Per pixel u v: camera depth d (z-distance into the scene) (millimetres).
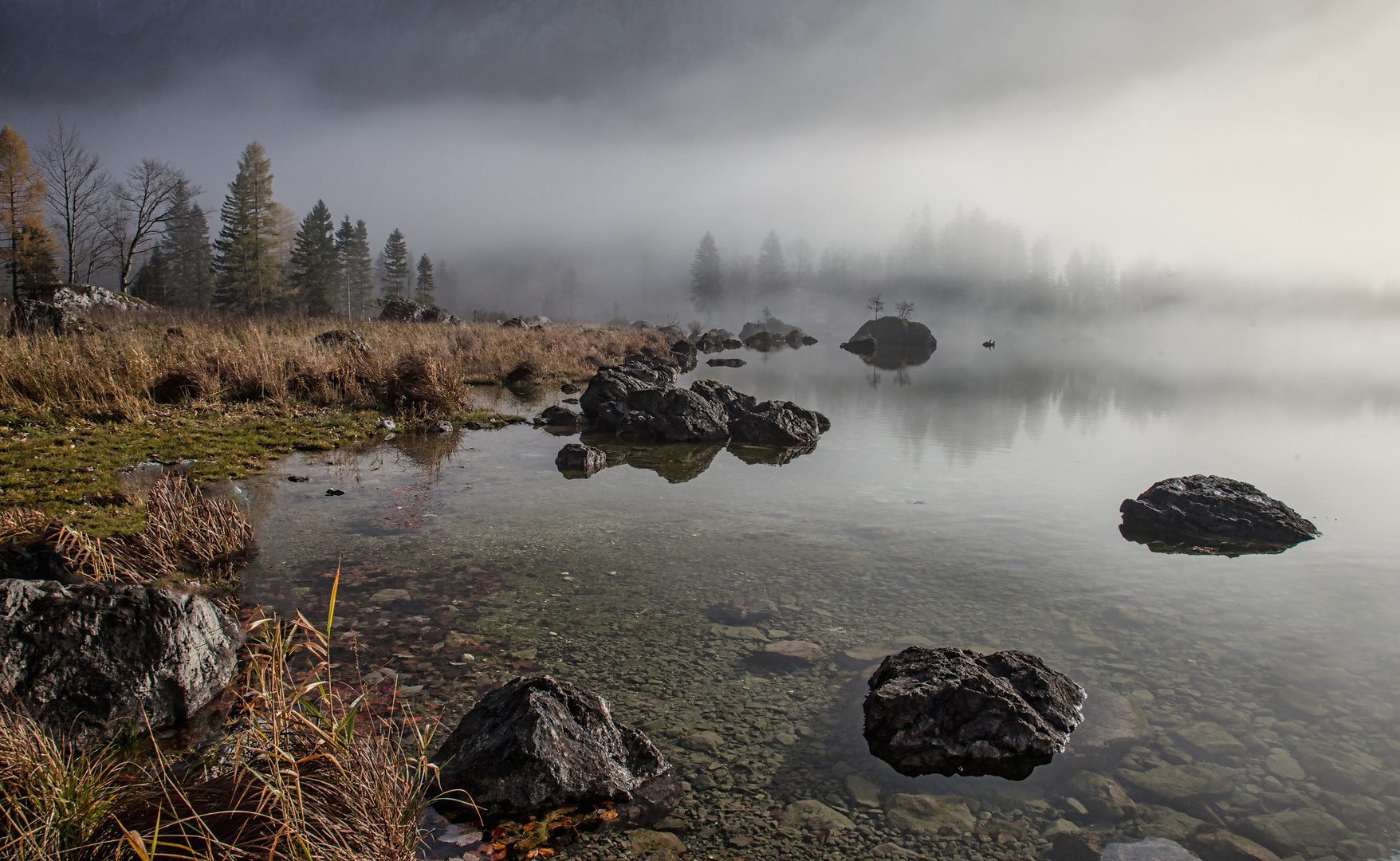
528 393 20875
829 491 10023
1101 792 3584
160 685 3945
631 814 3332
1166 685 4641
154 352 15656
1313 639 5355
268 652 4609
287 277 73875
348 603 5570
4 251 44531
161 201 49156
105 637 3840
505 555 6871
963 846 3189
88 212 48188
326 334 21672
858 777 3666
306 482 9344
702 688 4496
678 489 9984
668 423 14367
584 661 4793
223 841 2541
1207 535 8102
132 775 3240
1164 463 12406
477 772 3330
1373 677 4773
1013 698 4074
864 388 26078
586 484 10109
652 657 4887
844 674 4727
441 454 11641
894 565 6879
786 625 5465
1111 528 8352
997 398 22906
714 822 3299
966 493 10039
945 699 4043
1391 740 4039
